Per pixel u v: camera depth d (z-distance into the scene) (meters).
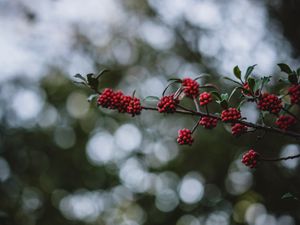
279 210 8.27
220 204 10.54
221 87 9.13
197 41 10.55
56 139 12.91
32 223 12.22
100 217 12.95
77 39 12.64
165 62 11.76
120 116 12.72
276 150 8.29
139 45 12.34
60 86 13.05
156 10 11.67
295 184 7.95
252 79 2.95
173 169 11.77
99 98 3.06
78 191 12.88
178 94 3.06
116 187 12.88
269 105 2.94
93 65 12.58
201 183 10.84
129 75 12.27
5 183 11.68
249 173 9.60
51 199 12.62
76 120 13.15
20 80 12.55
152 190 12.48
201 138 10.41
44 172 12.62
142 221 12.48
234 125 3.03
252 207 10.15
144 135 12.43
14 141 12.04
